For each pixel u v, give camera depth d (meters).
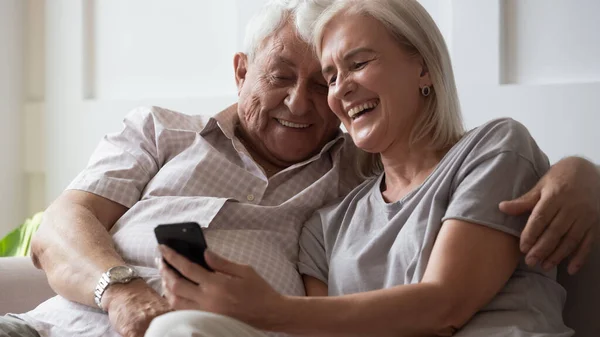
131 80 3.08
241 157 1.83
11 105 3.30
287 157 1.85
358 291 1.54
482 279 1.31
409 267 1.44
